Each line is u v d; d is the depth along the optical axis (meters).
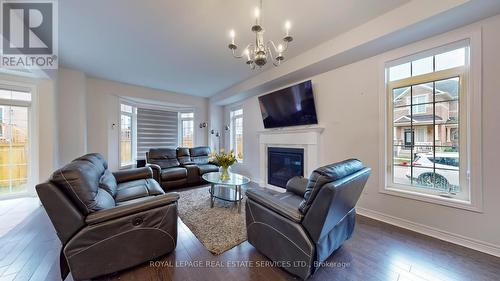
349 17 2.19
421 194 2.24
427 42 2.19
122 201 2.18
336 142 3.08
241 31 2.46
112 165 4.56
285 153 3.92
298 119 3.59
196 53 3.08
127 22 2.28
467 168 2.02
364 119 2.74
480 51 1.87
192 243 2.01
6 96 3.28
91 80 4.25
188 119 6.22
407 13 1.96
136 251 1.59
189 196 3.50
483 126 1.87
